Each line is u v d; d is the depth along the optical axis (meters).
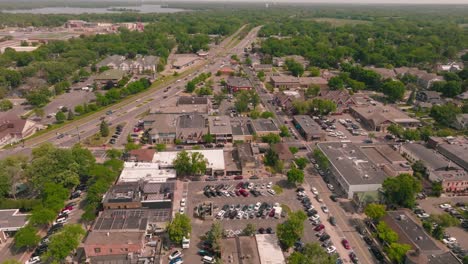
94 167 146.62
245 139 188.88
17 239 109.75
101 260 103.56
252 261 101.94
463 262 105.31
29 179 139.62
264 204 137.25
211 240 111.81
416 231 115.00
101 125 194.75
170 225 114.81
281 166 159.12
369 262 109.62
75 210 133.50
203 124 198.25
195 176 157.25
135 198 130.50
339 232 122.69
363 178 144.50
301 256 101.94
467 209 135.88
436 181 149.88
